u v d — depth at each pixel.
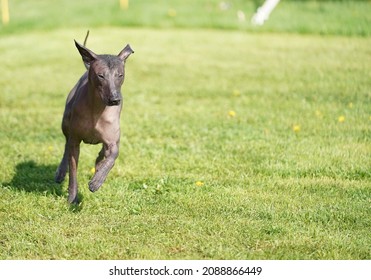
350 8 26.09
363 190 10.29
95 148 12.36
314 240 8.55
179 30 24.42
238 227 8.88
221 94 16.52
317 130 13.34
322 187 10.41
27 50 21.95
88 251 8.31
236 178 10.85
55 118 14.68
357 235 8.70
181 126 13.80
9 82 18.14
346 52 20.70
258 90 16.73
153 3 27.36
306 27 23.80
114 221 9.15
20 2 29.02
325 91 16.39
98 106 8.73
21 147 12.49
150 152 12.09
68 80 18.38
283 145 12.40
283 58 20.14
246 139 12.84
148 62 19.97
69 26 25.14
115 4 27.42
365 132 13.08
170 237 8.68
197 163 11.57
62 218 9.21
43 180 10.77
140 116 14.66
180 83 17.67
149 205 9.70
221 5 26.59
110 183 10.55
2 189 10.30
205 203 9.73
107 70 8.45
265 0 27.17
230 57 20.47
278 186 10.48
